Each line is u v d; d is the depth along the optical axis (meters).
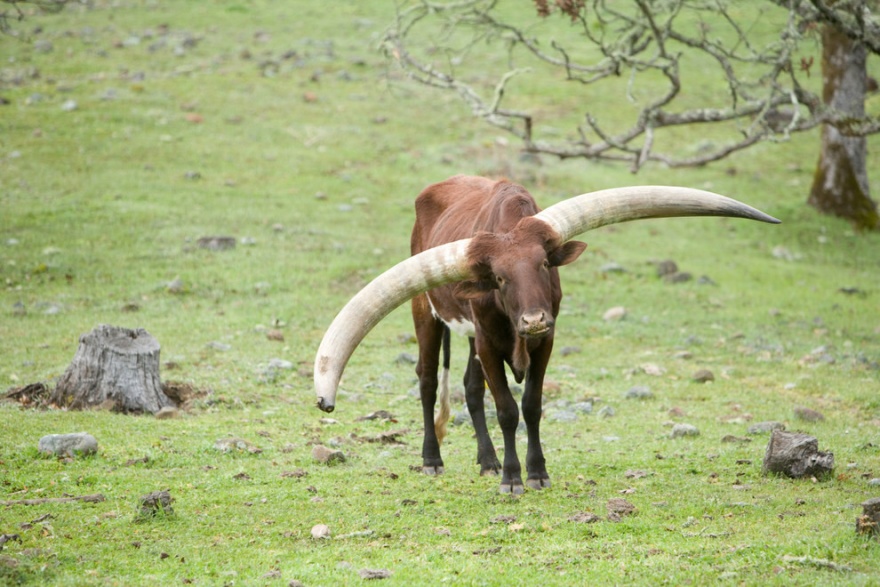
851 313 53.50
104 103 84.00
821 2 39.12
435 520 23.06
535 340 24.56
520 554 20.55
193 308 49.00
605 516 22.98
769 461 26.28
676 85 43.19
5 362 39.56
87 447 27.53
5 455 26.95
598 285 57.09
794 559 19.06
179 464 27.61
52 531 21.56
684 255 64.62
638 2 40.44
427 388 29.16
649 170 80.62
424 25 114.12
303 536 21.95
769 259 65.44
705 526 22.16
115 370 33.69
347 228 63.97
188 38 104.31
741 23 92.75
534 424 25.72
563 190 73.12
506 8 114.19
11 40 101.44
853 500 23.61
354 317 23.30
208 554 20.62
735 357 44.47
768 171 83.38
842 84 72.25
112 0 122.25
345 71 98.12
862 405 36.38
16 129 76.44
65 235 58.12
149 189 67.38
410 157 78.56
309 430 32.28
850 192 74.25
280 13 118.62
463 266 23.44
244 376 38.56
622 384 39.91
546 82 98.50
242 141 79.38
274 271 54.78
